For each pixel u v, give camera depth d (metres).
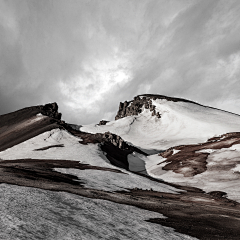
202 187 58.25
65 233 9.53
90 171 50.59
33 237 8.28
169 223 16.08
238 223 18.81
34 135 117.38
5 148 101.12
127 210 18.20
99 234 10.43
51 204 14.48
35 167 42.00
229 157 78.94
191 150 104.75
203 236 13.41
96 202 18.55
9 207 11.74
